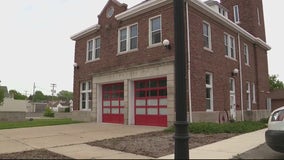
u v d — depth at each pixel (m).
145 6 16.55
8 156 7.55
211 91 16.62
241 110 19.98
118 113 18.59
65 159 7.12
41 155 7.68
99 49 21.02
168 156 7.45
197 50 15.52
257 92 23.53
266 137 7.17
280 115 6.99
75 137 11.41
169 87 14.66
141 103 16.89
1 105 56.44
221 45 18.41
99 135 12.00
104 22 20.48
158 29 16.17
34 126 16.70
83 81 22.42
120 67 18.27
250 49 23.38
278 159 7.06
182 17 6.61
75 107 23.06
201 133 12.30
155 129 14.08
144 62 16.53
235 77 19.78
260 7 26.58
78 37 23.31
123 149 8.54
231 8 25.89
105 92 19.98
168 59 14.83
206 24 17.09
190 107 14.28
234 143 9.59
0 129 14.95
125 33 18.53
